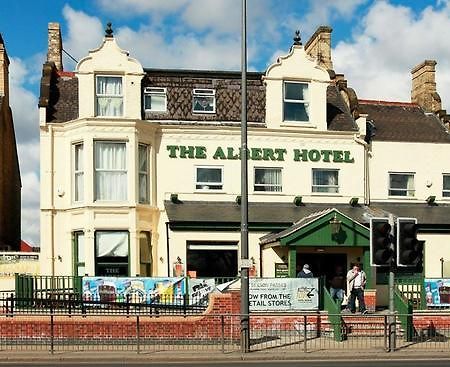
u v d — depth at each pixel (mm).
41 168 24953
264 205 25984
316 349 18250
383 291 25344
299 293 20422
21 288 21109
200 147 25875
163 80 26375
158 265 25141
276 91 26516
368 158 27266
